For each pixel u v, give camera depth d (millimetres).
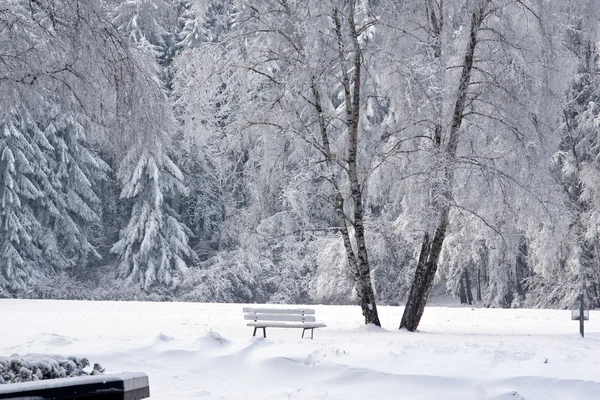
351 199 21391
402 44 17781
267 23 18469
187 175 49344
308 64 17641
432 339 14266
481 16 17484
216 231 50406
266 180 19969
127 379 4375
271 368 10266
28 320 19109
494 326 20328
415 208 17172
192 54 20000
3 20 11742
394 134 19266
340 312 26906
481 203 17750
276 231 24000
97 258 49344
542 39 17328
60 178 47156
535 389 9438
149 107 12156
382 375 9828
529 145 17203
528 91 17062
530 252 34031
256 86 19625
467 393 9281
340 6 18203
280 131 19141
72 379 4109
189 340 12203
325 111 19656
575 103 36750
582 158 36594
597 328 19781
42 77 11891
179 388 9172
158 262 47125
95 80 11914
